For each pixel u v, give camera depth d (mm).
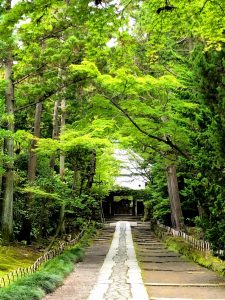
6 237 19125
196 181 13234
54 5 7648
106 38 9031
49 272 12188
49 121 29672
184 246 21672
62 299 9805
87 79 17500
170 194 28500
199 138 13273
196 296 10500
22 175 22875
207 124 13430
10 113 18562
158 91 16172
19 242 20625
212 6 7836
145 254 22031
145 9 9594
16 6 7355
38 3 7316
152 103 17312
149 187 41719
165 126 15875
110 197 57812
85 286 11758
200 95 12625
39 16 7832
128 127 16656
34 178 22062
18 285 9641
